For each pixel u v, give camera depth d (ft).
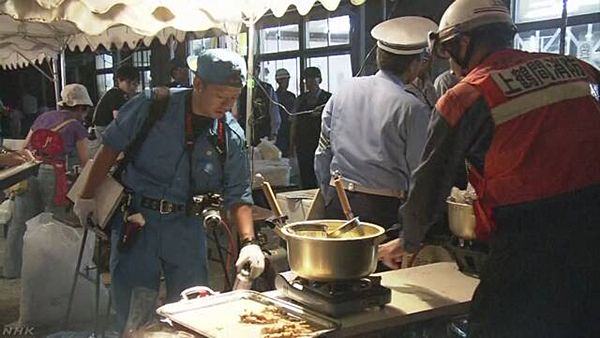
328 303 5.28
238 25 10.03
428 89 9.71
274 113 19.62
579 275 4.83
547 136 4.87
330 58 19.83
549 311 4.84
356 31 18.16
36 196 14.40
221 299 5.81
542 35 13.57
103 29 9.04
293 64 21.40
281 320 5.33
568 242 4.83
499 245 5.00
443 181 5.20
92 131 18.04
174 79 20.38
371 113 8.29
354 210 8.39
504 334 4.92
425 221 5.33
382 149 8.20
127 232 7.49
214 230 7.64
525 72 5.05
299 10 9.53
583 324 4.91
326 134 8.96
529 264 4.87
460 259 6.72
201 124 7.52
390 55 8.34
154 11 9.25
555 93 4.98
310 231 5.90
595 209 4.87
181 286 7.82
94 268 11.61
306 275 5.41
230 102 7.19
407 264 7.43
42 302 11.65
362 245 5.30
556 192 4.83
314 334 4.96
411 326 5.60
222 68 6.95
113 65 29.94
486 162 4.99
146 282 7.75
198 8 9.52
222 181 7.84
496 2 5.32
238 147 7.82
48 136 13.98
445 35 5.35
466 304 5.74
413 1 14.66
